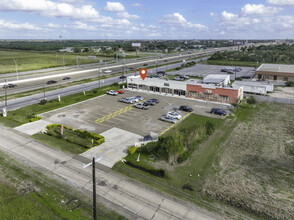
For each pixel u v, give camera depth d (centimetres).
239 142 3803
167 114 4881
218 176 2869
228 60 16088
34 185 2619
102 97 6506
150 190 2575
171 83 6806
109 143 3716
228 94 5891
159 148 3350
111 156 3316
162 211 2250
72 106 5669
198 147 3612
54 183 2664
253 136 4031
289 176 2856
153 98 6469
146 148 3434
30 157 3247
